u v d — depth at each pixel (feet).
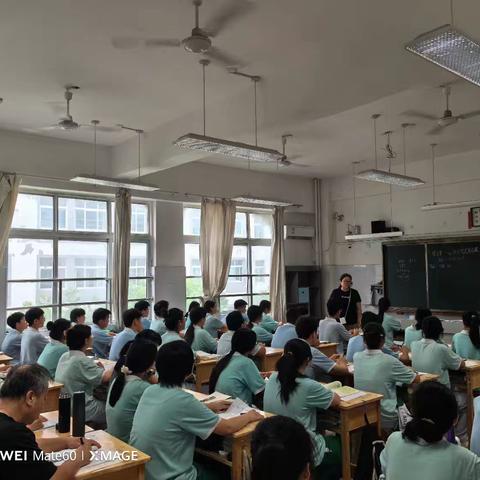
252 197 24.45
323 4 10.26
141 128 19.81
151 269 25.05
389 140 22.07
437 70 11.74
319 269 31.78
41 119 18.51
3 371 13.47
